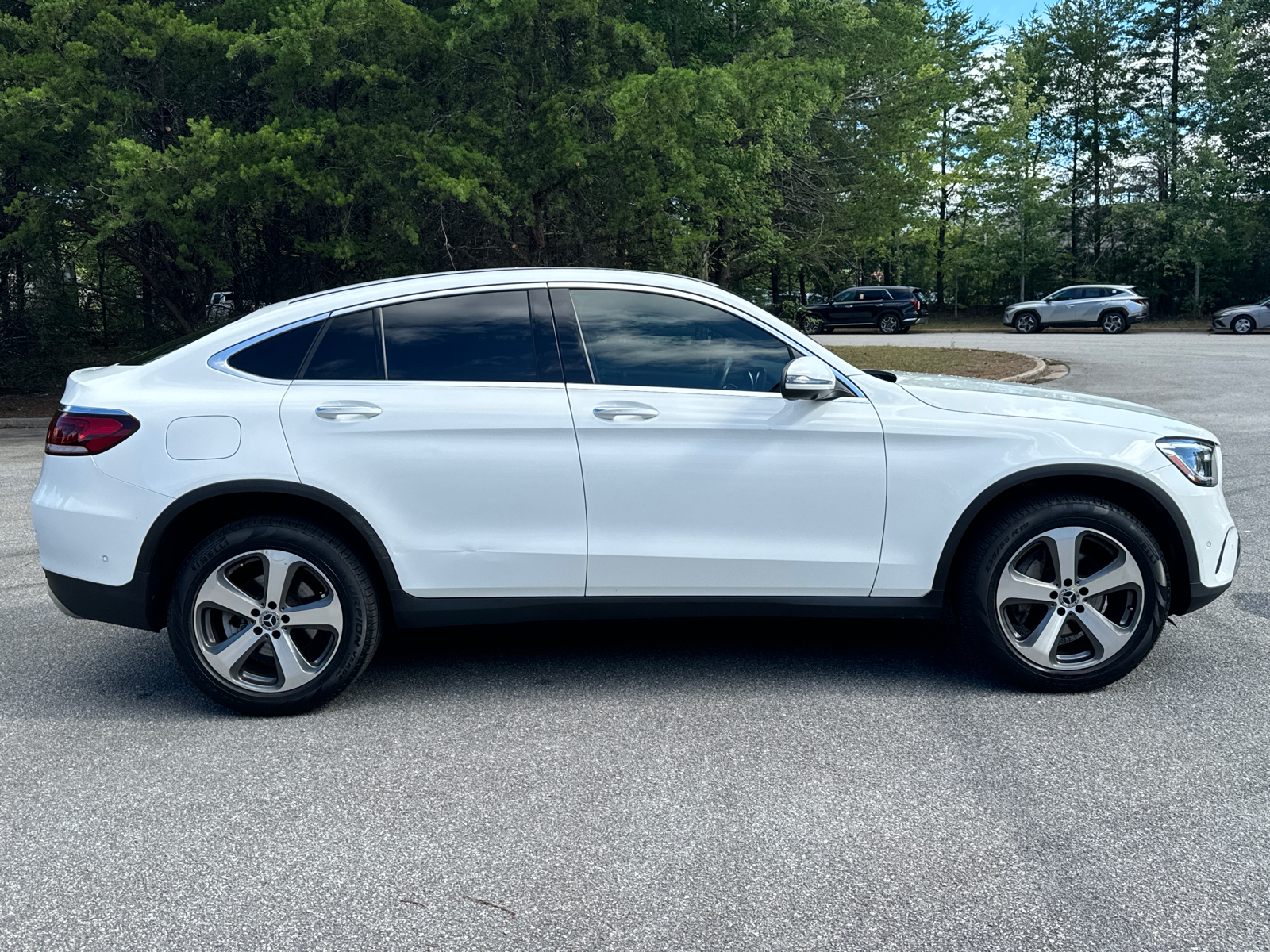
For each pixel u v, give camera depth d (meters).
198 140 14.80
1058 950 2.38
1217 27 41.62
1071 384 16.59
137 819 3.13
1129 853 2.83
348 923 2.54
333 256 17.08
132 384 3.99
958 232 50.62
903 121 26.72
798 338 4.11
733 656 4.61
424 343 4.04
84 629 5.26
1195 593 4.10
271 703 3.93
